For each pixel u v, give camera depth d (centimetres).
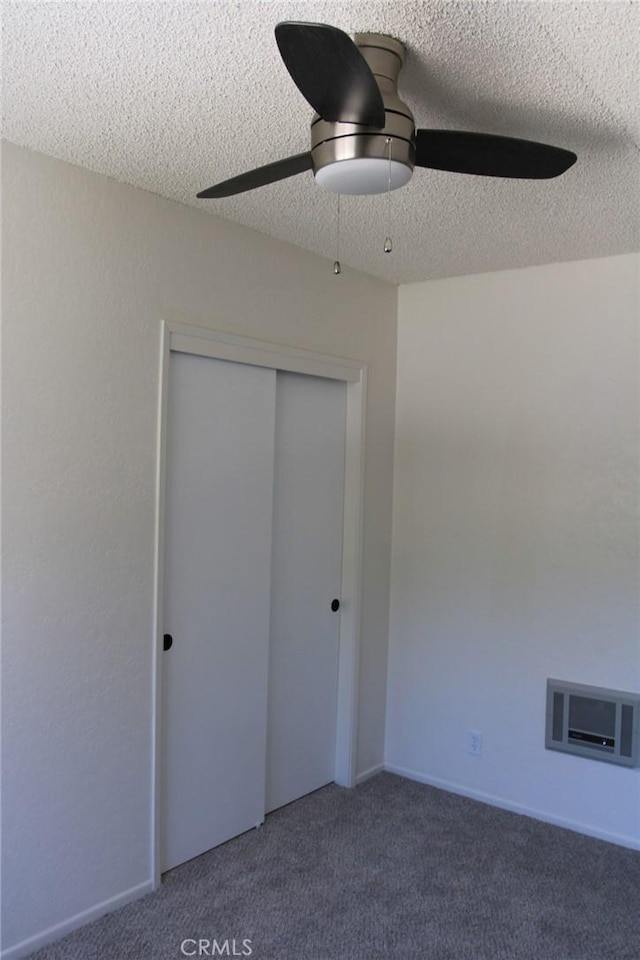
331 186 163
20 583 213
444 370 350
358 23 146
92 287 229
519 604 324
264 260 290
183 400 265
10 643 211
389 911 247
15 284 208
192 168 225
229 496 285
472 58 158
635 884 267
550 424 317
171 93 177
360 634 350
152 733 254
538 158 162
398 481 363
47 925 223
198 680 275
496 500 332
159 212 249
